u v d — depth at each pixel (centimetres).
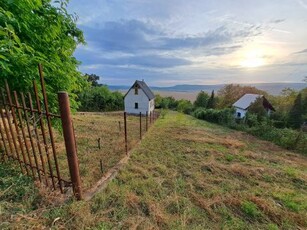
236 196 333
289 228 260
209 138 899
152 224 233
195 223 250
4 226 170
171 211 274
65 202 229
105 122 1272
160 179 375
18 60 188
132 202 276
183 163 497
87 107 2727
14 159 266
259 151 758
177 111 2927
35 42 242
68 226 198
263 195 352
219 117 1839
